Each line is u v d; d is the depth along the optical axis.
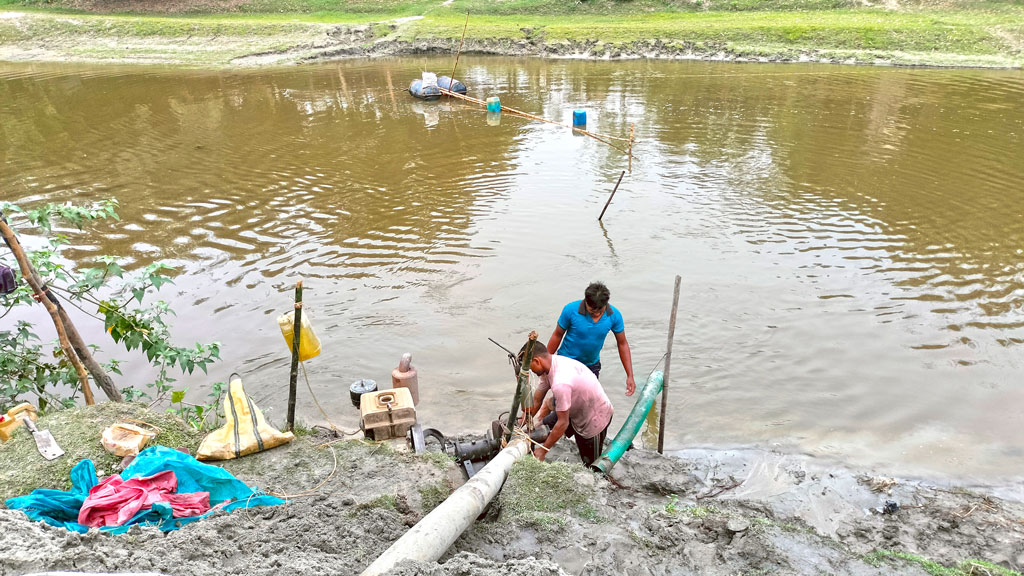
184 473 4.54
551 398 5.92
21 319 8.99
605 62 31.11
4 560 3.27
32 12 39.06
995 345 8.05
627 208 12.85
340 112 21.52
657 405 7.13
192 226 12.18
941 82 24.39
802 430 6.66
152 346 6.36
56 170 15.58
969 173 14.49
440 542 3.88
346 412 7.01
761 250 10.89
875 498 5.63
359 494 4.70
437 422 6.84
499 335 8.49
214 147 17.39
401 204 13.23
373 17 38.97
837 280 9.80
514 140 17.83
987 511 5.34
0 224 5.49
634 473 5.88
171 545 3.77
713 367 7.75
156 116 21.03
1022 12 32.41
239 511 4.31
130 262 10.70
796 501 5.57
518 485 4.98
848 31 31.02
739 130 18.36
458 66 30.75
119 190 14.18
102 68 31.27
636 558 4.35
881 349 8.02
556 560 4.23
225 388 7.46
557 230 11.87
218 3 40.62
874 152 16.09
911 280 9.77
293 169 15.47
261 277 10.16
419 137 18.30
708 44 31.89
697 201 13.18
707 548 4.50
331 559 3.82
